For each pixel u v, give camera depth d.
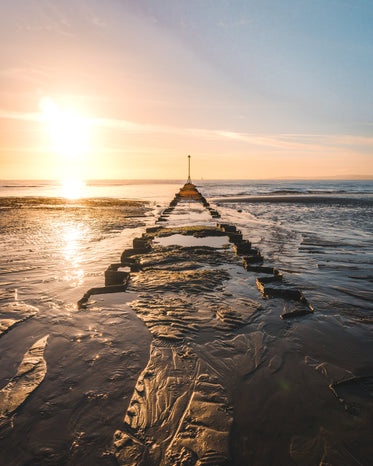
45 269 8.73
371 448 2.75
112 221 19.17
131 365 4.05
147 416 3.18
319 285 7.15
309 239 13.27
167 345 4.54
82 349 4.44
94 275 8.19
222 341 4.65
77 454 2.74
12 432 2.98
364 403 3.32
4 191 63.25
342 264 9.05
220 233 13.97
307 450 2.75
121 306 6.01
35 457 2.71
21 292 6.84
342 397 3.41
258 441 2.86
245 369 3.96
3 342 4.66
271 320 5.35
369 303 6.07
